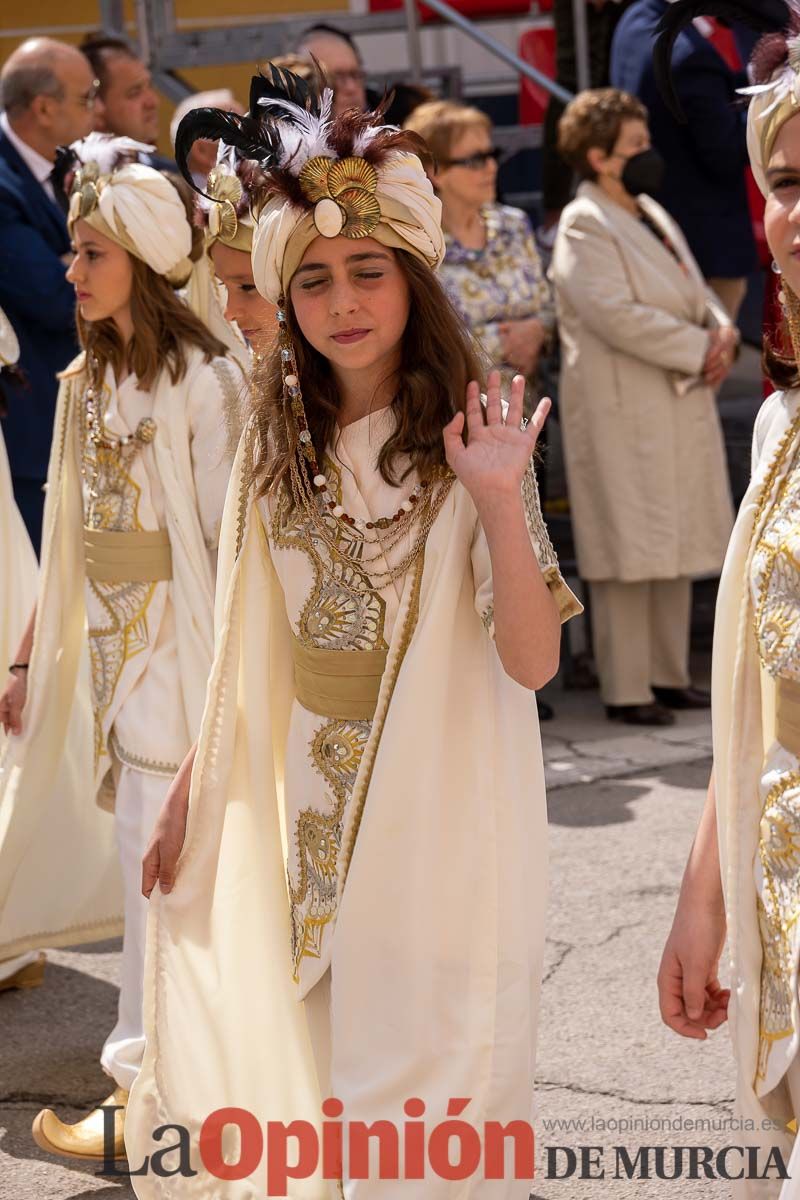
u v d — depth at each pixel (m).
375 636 2.55
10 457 5.50
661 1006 2.41
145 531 3.46
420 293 2.54
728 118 7.25
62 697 3.82
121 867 3.80
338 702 2.58
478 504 2.34
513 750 2.55
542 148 8.04
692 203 7.41
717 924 2.37
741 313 8.29
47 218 5.62
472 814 2.51
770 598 2.14
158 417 3.42
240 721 2.80
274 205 2.53
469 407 2.38
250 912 2.79
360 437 2.57
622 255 6.24
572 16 8.27
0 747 4.06
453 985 2.50
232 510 2.75
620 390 6.28
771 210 2.15
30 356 5.53
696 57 7.17
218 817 2.80
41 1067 3.79
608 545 6.31
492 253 6.18
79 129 5.70
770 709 2.21
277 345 2.67
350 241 2.48
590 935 4.37
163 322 3.45
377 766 2.48
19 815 3.83
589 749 6.10
